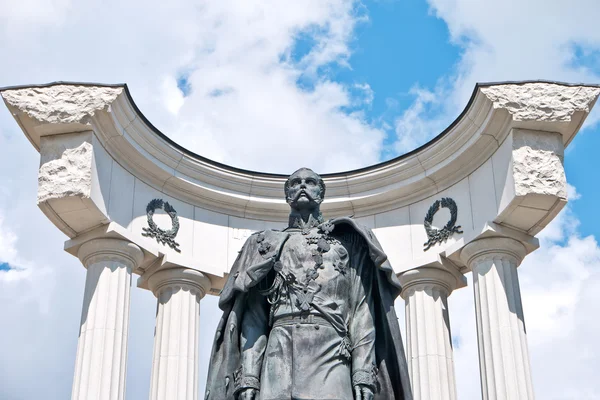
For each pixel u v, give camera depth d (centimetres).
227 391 1045
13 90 1939
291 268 1073
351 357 1045
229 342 1050
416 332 2075
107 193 2017
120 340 1934
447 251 2083
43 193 1920
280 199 2272
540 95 1948
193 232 2197
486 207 2030
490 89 1952
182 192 2208
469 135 2056
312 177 1154
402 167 2188
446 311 2119
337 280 1067
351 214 2259
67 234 2019
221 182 2238
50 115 1934
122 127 2030
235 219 2264
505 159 1980
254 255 1092
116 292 1962
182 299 2109
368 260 1098
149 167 2128
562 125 1944
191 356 2064
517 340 1911
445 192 2153
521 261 2036
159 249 2106
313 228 1120
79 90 1953
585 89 1955
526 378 1880
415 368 2045
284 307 1056
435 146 2128
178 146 2164
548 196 1905
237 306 1065
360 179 2231
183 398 2014
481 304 1972
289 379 1020
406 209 2211
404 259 2162
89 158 1934
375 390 1037
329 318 1043
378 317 1077
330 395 1005
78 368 1894
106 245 1988
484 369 1920
